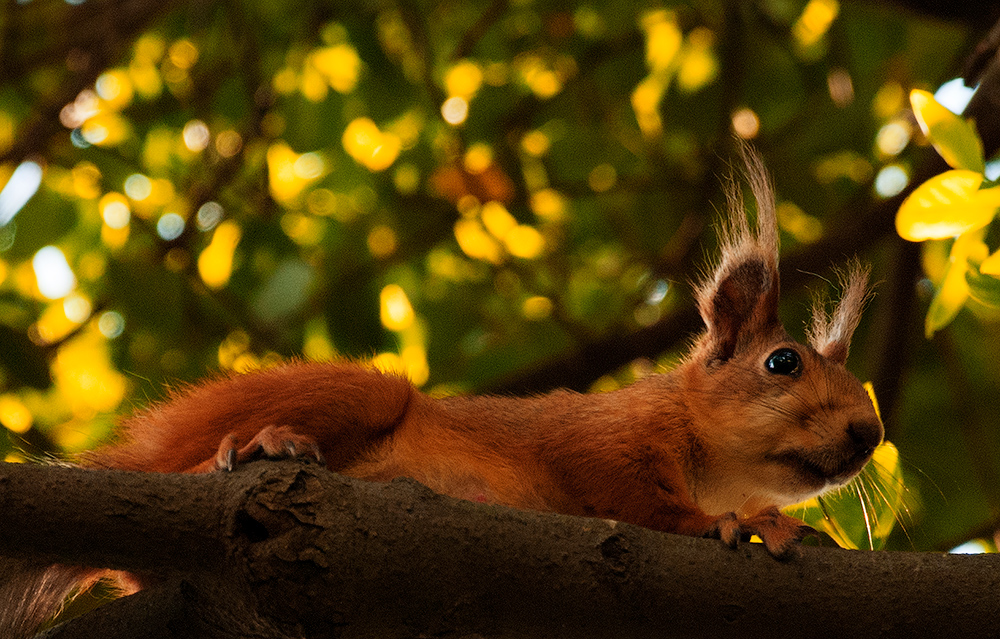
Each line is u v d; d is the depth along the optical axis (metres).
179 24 14.62
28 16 13.61
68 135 13.10
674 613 4.95
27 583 6.14
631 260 13.74
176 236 13.10
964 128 6.59
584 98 14.28
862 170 13.73
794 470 7.14
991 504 11.07
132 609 5.18
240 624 5.07
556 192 14.12
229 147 14.50
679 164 14.07
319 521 4.74
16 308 12.57
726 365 7.45
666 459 7.00
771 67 13.73
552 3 13.98
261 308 11.54
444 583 4.82
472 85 14.34
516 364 12.87
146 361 12.34
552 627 4.94
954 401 11.89
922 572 5.00
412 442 6.93
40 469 4.75
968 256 6.77
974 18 10.87
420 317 13.16
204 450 6.39
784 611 4.95
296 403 6.58
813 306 9.68
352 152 13.93
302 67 13.84
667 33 13.65
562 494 6.99
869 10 12.38
